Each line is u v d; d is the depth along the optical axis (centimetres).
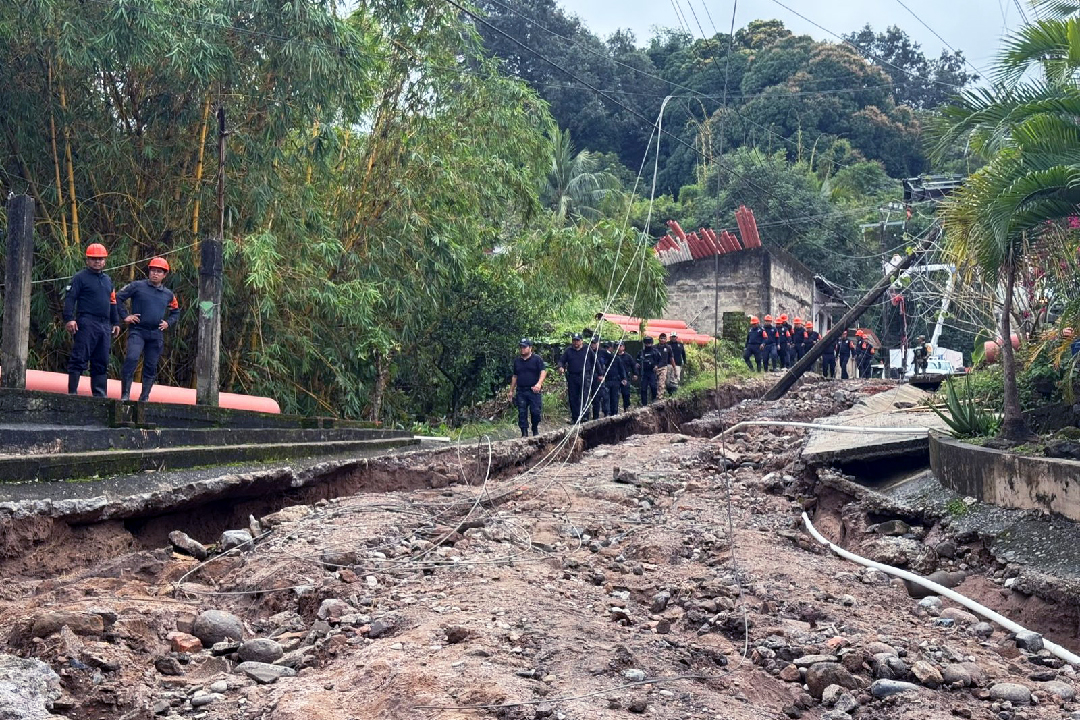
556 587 686
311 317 1869
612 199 4753
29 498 744
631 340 2617
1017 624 745
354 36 1733
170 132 1666
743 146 4647
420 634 554
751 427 1709
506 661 518
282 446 1182
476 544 809
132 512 807
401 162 2019
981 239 995
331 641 562
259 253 1566
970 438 1102
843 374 3578
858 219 4581
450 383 2381
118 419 1056
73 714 469
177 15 1553
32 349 1588
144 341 1202
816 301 4403
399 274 2023
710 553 847
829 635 625
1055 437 1055
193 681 518
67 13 1479
